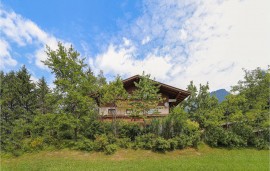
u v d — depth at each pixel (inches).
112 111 1054.4
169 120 928.9
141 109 920.3
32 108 1354.6
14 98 1300.4
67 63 932.6
